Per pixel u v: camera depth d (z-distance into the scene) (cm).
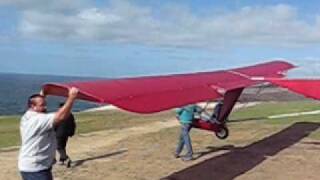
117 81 670
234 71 1180
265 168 1212
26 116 668
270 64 1448
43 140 664
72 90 577
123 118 2570
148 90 668
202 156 1363
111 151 1472
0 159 1370
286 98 3431
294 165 1245
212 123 1308
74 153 1445
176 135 1775
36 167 663
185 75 898
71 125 1230
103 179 1115
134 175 1151
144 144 1580
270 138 1667
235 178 1116
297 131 1822
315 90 1025
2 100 8731
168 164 1266
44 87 618
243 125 2003
